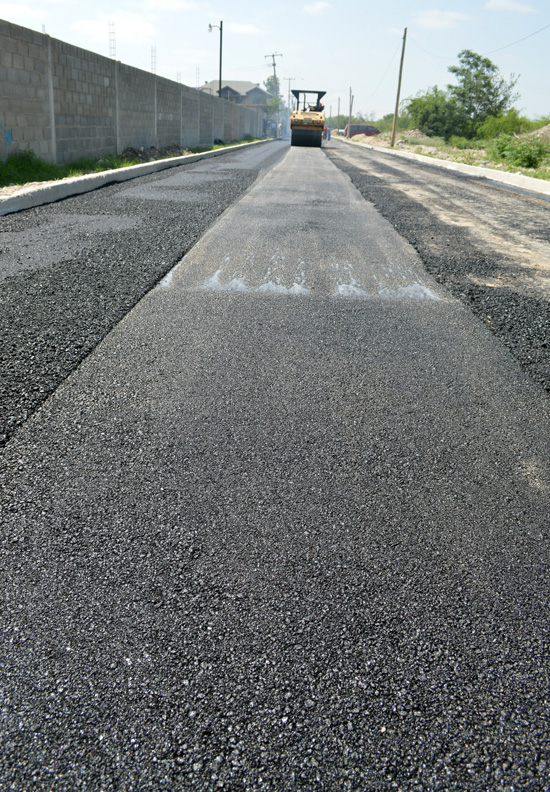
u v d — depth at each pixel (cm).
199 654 172
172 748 146
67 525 224
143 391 332
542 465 279
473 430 308
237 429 296
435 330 449
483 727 155
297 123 3241
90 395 325
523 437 304
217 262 600
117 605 189
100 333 409
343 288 540
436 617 189
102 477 254
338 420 310
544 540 228
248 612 188
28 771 140
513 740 152
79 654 171
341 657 173
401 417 317
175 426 296
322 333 430
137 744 147
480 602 196
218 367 366
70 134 1316
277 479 256
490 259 679
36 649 172
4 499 238
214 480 254
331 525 229
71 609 187
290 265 603
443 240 769
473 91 5141
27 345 384
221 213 870
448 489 257
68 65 1277
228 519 230
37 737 148
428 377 368
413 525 232
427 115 5300
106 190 1064
